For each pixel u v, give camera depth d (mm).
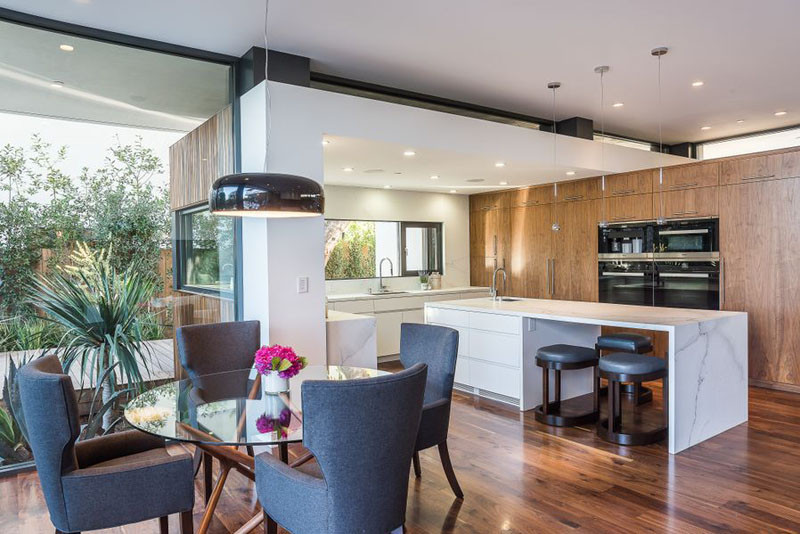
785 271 4949
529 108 5430
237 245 4082
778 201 4980
